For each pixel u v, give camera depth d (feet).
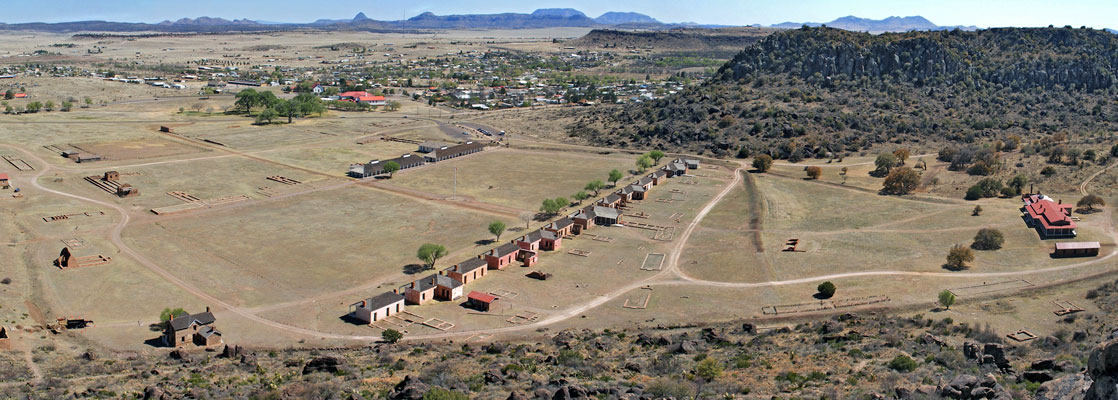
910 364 302.66
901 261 571.69
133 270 549.95
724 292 518.37
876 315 447.01
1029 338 382.22
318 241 633.61
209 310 473.67
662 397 268.62
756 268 566.77
